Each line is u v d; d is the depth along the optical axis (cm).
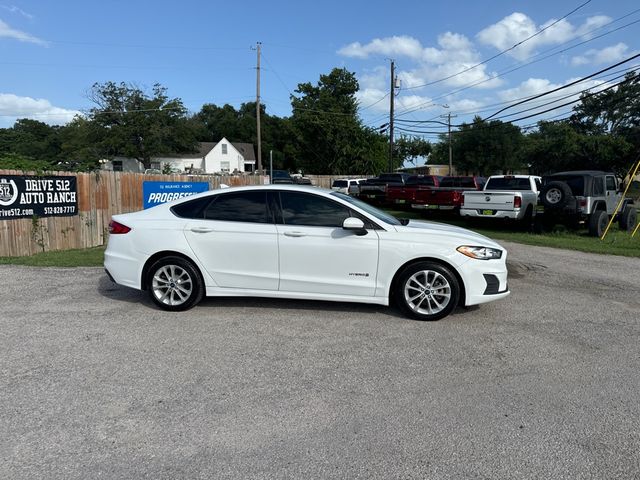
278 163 7725
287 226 536
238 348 443
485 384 375
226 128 8306
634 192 3322
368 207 589
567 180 1378
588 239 1293
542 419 323
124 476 259
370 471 266
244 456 279
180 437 298
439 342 464
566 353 441
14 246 940
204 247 543
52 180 1010
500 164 5319
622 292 688
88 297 608
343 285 530
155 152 5306
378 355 430
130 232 556
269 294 544
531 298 641
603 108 5100
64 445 287
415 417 325
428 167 7306
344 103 6091
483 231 1480
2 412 323
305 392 359
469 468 269
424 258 522
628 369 407
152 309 559
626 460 277
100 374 383
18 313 539
